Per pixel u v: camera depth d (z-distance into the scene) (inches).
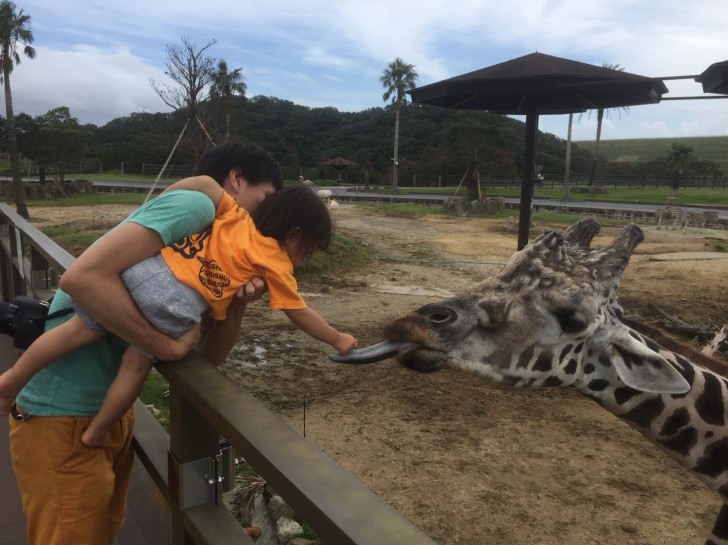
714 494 161.8
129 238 58.0
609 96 315.0
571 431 198.2
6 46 888.3
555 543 139.3
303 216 64.8
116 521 82.9
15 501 106.7
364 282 457.7
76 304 62.7
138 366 63.1
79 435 66.8
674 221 891.4
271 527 138.6
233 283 63.3
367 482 163.8
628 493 161.5
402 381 239.6
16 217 167.3
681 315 375.9
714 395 83.0
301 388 232.8
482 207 1034.7
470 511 151.1
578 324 75.7
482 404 219.3
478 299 77.4
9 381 63.6
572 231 87.0
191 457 62.0
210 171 78.4
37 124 1307.8
